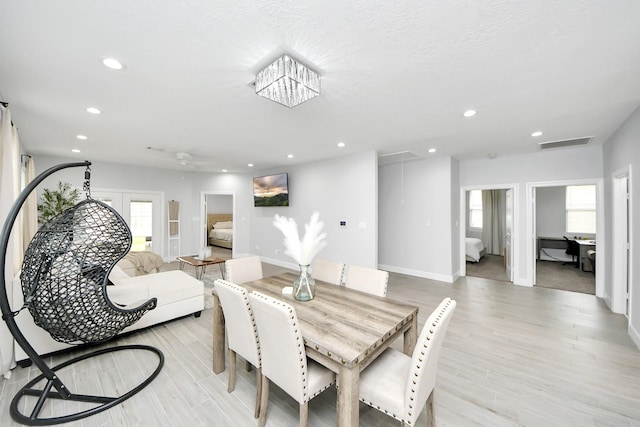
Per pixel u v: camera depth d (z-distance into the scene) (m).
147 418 1.73
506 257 5.42
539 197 7.04
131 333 2.90
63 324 1.83
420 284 4.76
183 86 2.15
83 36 1.52
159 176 6.46
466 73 1.94
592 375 2.17
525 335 2.84
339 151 4.52
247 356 1.79
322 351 1.38
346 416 1.31
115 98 2.38
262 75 1.89
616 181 3.41
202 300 3.38
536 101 2.44
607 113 2.74
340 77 2.00
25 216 3.40
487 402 1.87
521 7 1.30
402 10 1.32
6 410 1.79
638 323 2.61
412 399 1.30
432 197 5.13
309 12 1.33
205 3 1.27
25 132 3.38
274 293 2.23
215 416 1.76
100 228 1.98
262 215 6.73
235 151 4.52
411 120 2.95
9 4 1.26
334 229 5.07
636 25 1.42
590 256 5.58
